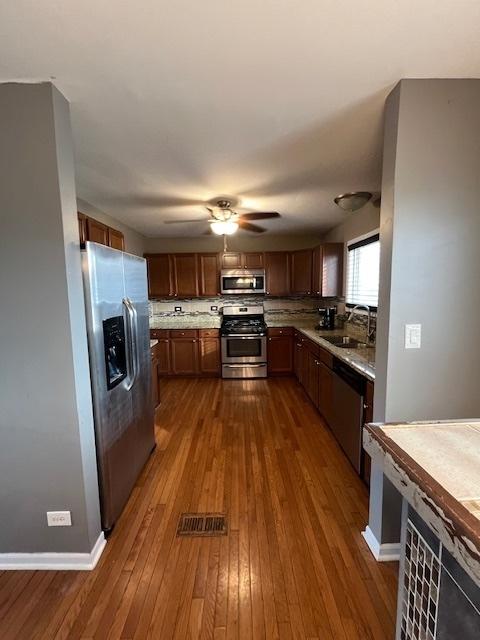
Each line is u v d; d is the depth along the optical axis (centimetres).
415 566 92
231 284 517
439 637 82
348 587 148
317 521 190
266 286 520
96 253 171
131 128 178
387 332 154
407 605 97
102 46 117
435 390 155
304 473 239
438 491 73
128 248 448
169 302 551
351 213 384
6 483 158
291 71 133
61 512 159
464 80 140
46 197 142
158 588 149
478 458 87
